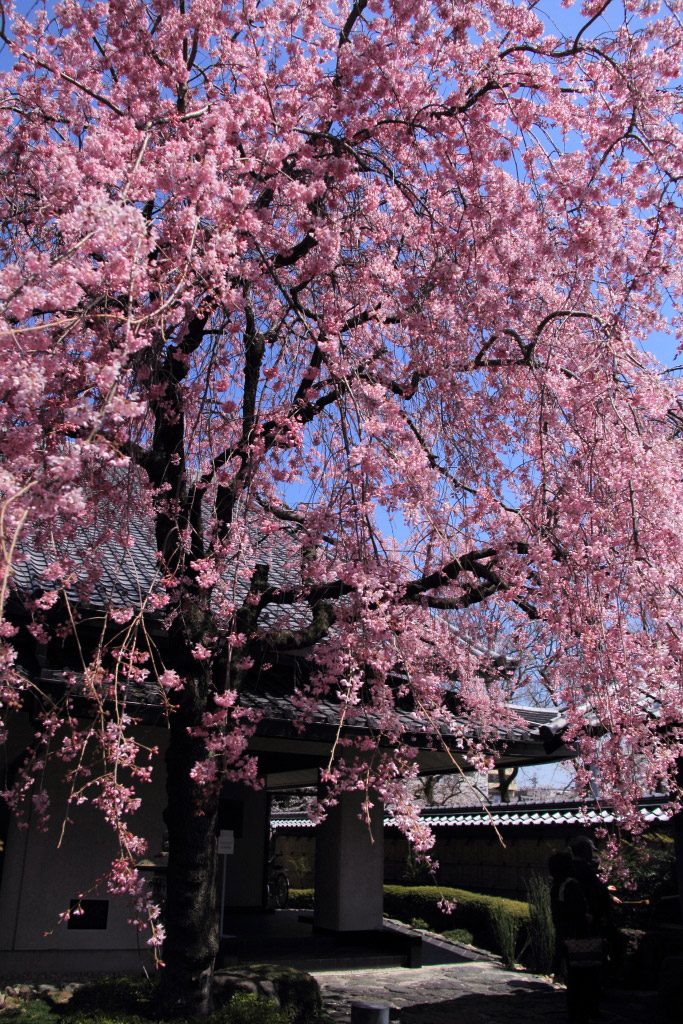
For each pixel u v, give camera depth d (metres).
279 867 15.69
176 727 4.75
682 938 7.99
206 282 3.75
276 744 8.76
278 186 4.70
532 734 8.38
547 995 7.68
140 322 3.08
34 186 4.54
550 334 4.61
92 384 3.21
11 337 2.95
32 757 4.00
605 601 4.07
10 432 3.19
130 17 4.75
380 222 4.61
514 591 4.16
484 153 4.52
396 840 16.08
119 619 3.50
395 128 4.80
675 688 4.30
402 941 9.04
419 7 4.41
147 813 7.40
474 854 14.02
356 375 3.95
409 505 4.06
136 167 3.47
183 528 4.68
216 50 4.96
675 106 4.27
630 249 4.43
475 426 4.89
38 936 6.77
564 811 11.69
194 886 4.61
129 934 7.04
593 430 4.20
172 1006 4.49
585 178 4.17
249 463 4.39
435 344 4.41
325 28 5.07
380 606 3.55
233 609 4.25
